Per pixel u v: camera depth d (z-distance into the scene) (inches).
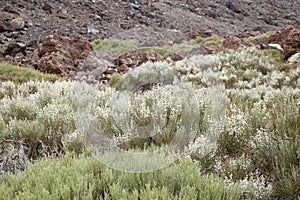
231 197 108.5
